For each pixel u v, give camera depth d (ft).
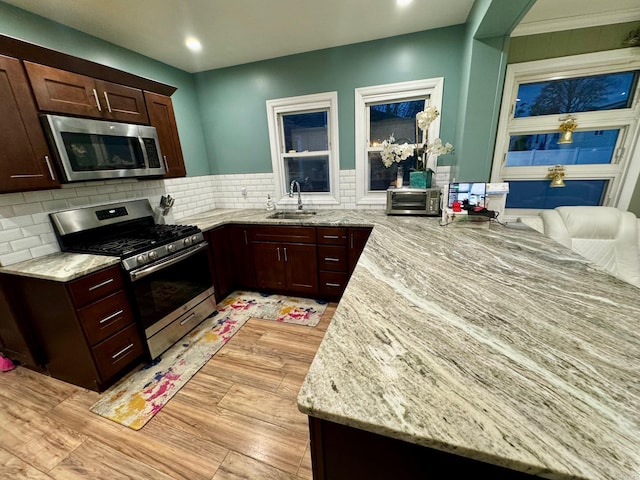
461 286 3.49
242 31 7.38
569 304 2.98
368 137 9.42
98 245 6.27
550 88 7.88
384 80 8.50
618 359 2.14
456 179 8.20
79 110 5.75
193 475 4.02
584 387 1.87
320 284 8.89
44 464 4.23
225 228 9.25
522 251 4.77
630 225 7.06
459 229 6.42
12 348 6.03
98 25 6.68
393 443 1.87
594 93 7.66
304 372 6.03
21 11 5.82
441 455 1.79
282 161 10.45
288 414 5.00
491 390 1.87
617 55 7.04
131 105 6.81
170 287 6.83
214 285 8.80
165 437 4.62
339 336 2.52
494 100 6.88
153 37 7.44
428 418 1.68
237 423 4.84
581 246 7.38
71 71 5.63
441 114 8.34
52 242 6.06
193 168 10.43
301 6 6.38
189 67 9.71
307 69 9.07
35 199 5.79
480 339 2.43
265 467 4.11
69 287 4.92
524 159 8.57
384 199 9.57
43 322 5.48
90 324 5.26
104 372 5.54
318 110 9.60
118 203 7.31
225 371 6.10
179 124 9.79
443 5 6.58
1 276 5.40
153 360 6.48
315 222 8.24
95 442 4.56
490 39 6.51
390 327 2.64
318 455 2.13
